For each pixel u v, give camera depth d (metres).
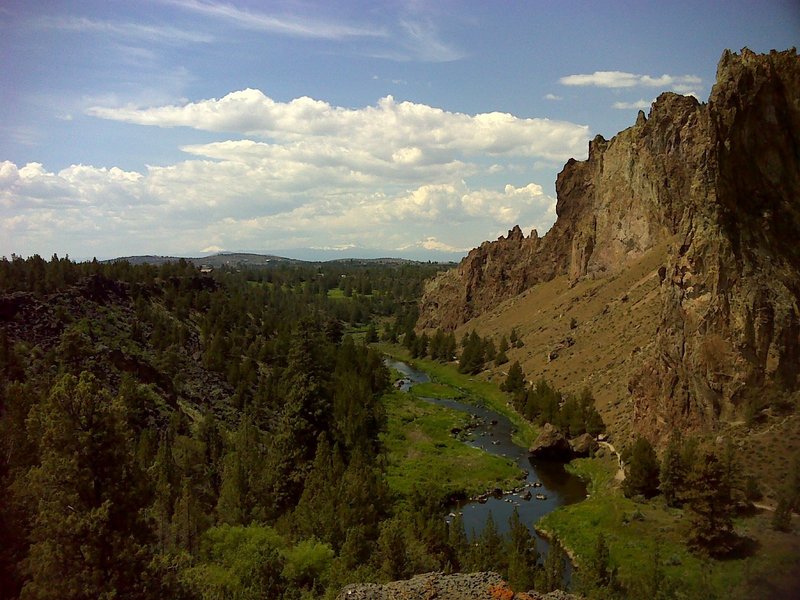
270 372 124.06
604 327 134.38
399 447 95.62
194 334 132.75
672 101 156.12
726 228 71.00
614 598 42.91
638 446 67.12
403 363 189.75
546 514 68.69
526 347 156.88
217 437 77.31
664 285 81.50
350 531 46.38
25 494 37.22
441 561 47.88
